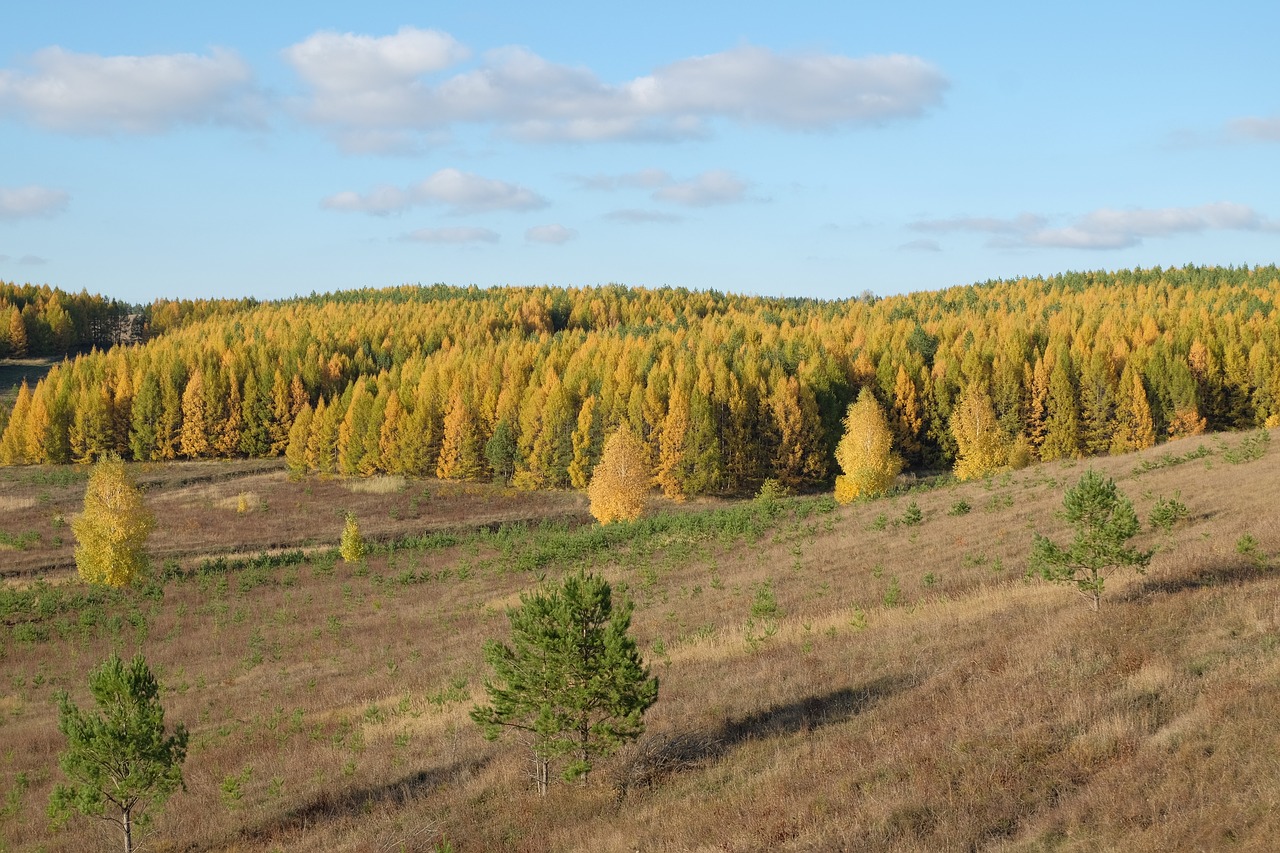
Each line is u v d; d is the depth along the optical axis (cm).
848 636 2542
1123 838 1100
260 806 1986
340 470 10219
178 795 2188
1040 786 1296
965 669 1939
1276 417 9538
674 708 2127
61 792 1781
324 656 3781
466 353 13512
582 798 1680
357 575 5672
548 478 9481
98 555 5266
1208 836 1065
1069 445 9762
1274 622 1752
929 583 3178
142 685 1866
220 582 5422
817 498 6788
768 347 13338
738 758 1739
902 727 1675
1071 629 2005
